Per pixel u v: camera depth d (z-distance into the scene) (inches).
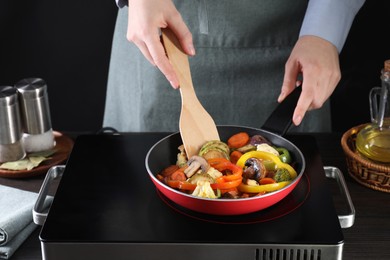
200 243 39.7
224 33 67.4
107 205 44.1
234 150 48.8
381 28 82.8
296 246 39.6
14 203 48.4
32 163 55.2
